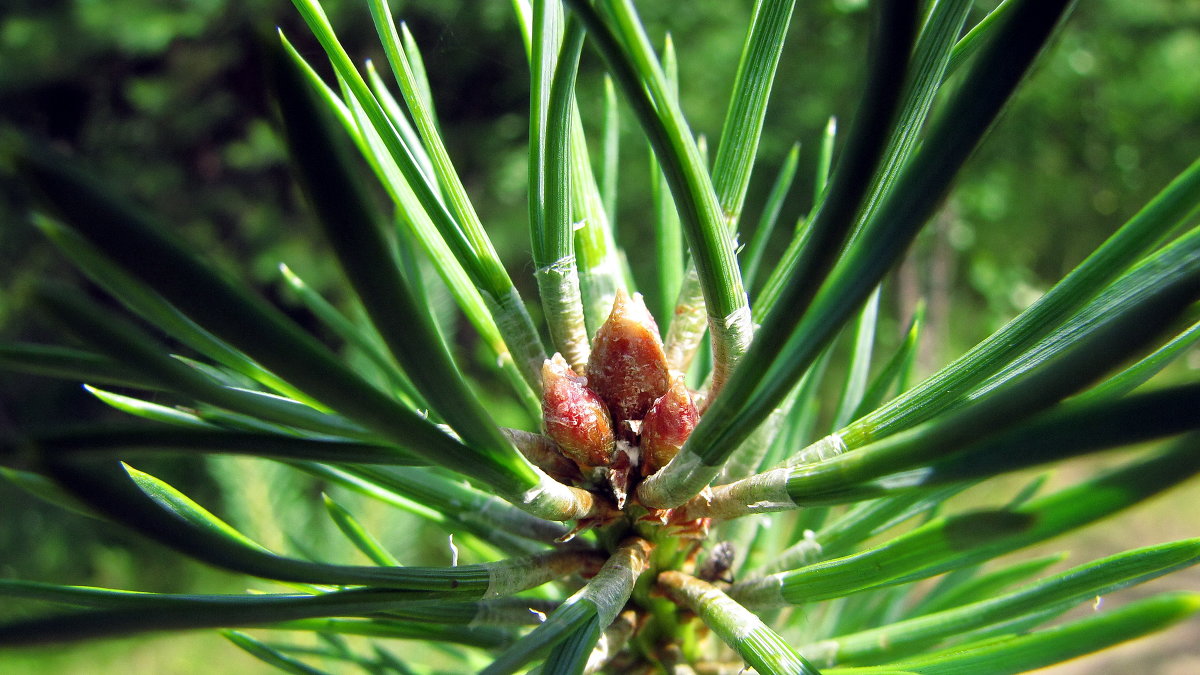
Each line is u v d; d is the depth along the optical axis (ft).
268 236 2.03
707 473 0.24
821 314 0.20
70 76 2.11
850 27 1.94
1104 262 0.23
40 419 1.96
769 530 0.35
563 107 0.26
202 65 2.07
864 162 0.18
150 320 0.24
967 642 0.30
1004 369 0.25
